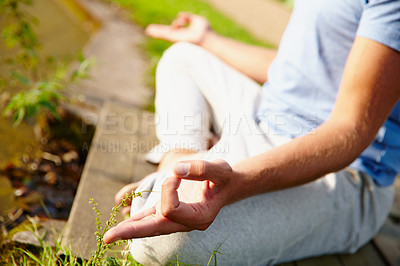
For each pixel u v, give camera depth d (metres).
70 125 2.30
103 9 4.86
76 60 3.06
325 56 1.41
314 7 1.41
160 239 1.18
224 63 1.81
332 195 1.41
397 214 1.97
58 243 1.30
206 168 1.02
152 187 1.25
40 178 1.91
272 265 1.43
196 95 1.70
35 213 1.70
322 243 1.51
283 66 1.54
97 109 2.50
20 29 2.42
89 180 1.65
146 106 2.71
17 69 2.64
